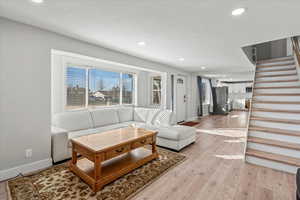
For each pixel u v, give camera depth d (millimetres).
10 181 2037
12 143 2145
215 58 4273
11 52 2111
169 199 1762
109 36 2666
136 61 4137
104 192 1846
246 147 2834
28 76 2266
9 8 1813
